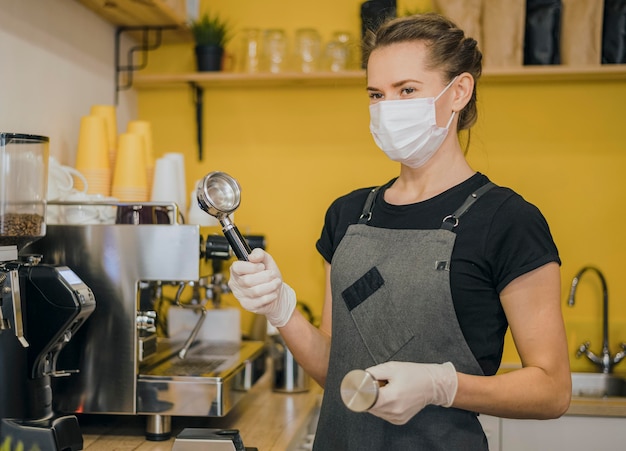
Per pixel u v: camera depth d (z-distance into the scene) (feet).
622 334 9.31
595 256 9.36
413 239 4.56
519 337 4.27
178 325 7.89
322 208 9.68
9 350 4.89
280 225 9.73
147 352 6.23
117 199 7.09
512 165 9.40
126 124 9.38
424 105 4.55
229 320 7.89
